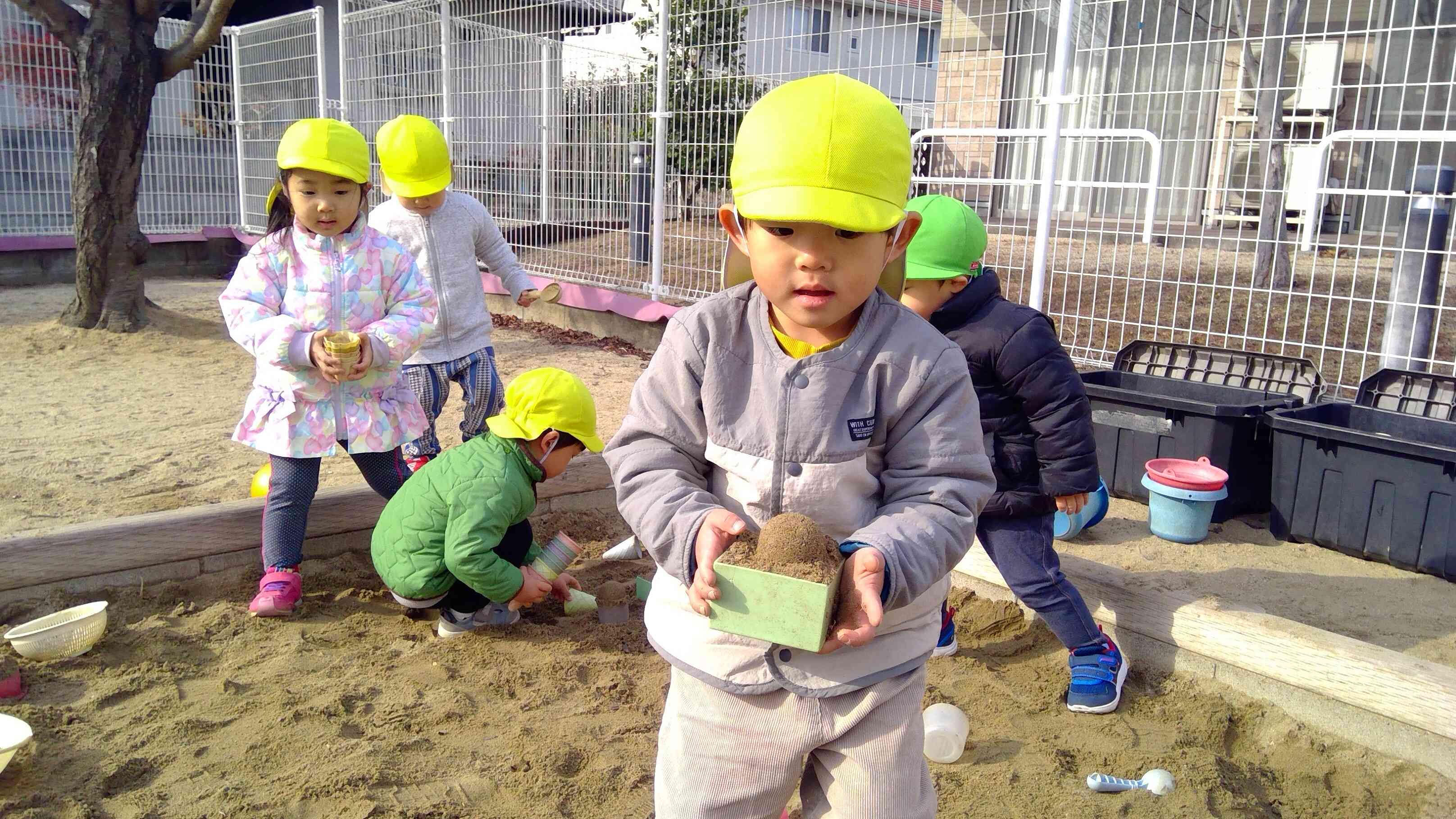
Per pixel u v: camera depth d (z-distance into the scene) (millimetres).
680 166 8312
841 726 1755
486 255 4965
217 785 2564
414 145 4492
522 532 3621
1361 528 4055
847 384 1755
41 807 2426
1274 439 4312
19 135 11531
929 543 1647
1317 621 3508
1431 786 2715
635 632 3566
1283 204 5598
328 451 3541
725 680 1782
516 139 9547
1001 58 6570
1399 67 11328
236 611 3521
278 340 3367
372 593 3758
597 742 2838
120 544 3594
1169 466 4395
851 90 1554
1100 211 7000
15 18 11352
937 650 3424
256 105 12883
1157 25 5918
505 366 7746
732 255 1883
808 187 1503
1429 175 5047
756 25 7586
